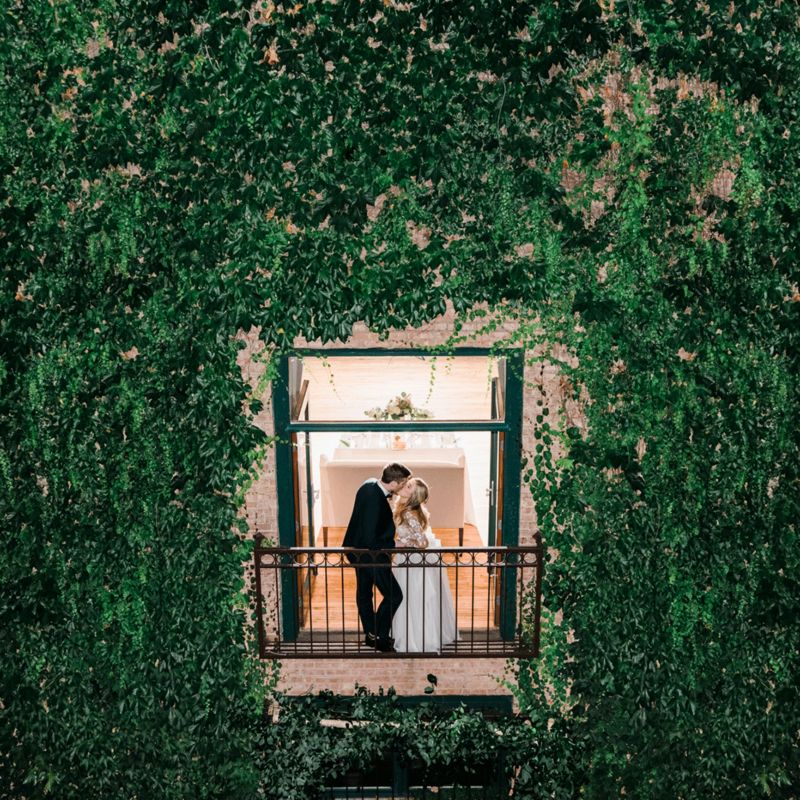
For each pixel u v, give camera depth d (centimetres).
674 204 533
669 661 586
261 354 560
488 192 531
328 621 631
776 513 562
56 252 539
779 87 515
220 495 576
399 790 707
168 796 614
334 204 529
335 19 503
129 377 555
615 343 552
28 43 513
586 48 507
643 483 568
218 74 513
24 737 601
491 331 573
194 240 537
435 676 650
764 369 546
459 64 510
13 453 560
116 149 525
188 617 590
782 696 588
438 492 693
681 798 605
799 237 530
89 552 576
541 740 613
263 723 618
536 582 578
